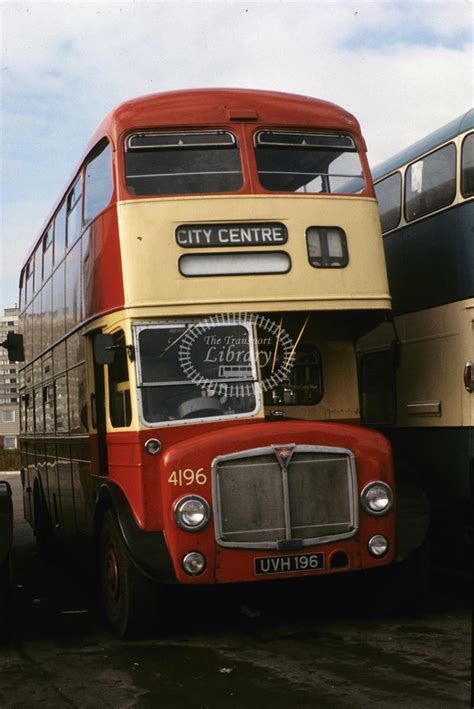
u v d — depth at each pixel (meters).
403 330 10.85
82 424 10.02
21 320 16.52
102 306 8.64
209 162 8.45
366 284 8.44
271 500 7.56
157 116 8.53
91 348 9.36
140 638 8.04
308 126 8.77
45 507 13.66
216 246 8.19
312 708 5.76
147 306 7.97
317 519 7.64
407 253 10.93
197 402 7.89
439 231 10.20
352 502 7.71
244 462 7.55
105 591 8.45
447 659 6.88
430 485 10.23
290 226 8.36
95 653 7.57
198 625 8.48
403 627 8.09
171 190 8.30
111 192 8.46
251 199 8.34
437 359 10.12
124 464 8.02
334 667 6.75
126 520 7.68
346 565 7.69
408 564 8.32
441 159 10.26
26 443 15.90
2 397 99.56
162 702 6.05
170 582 7.41
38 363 13.91
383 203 11.71
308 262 8.33
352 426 7.91
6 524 7.93
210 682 6.49
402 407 10.77
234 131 8.57
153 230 8.13
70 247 10.76
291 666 6.84
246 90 8.92
